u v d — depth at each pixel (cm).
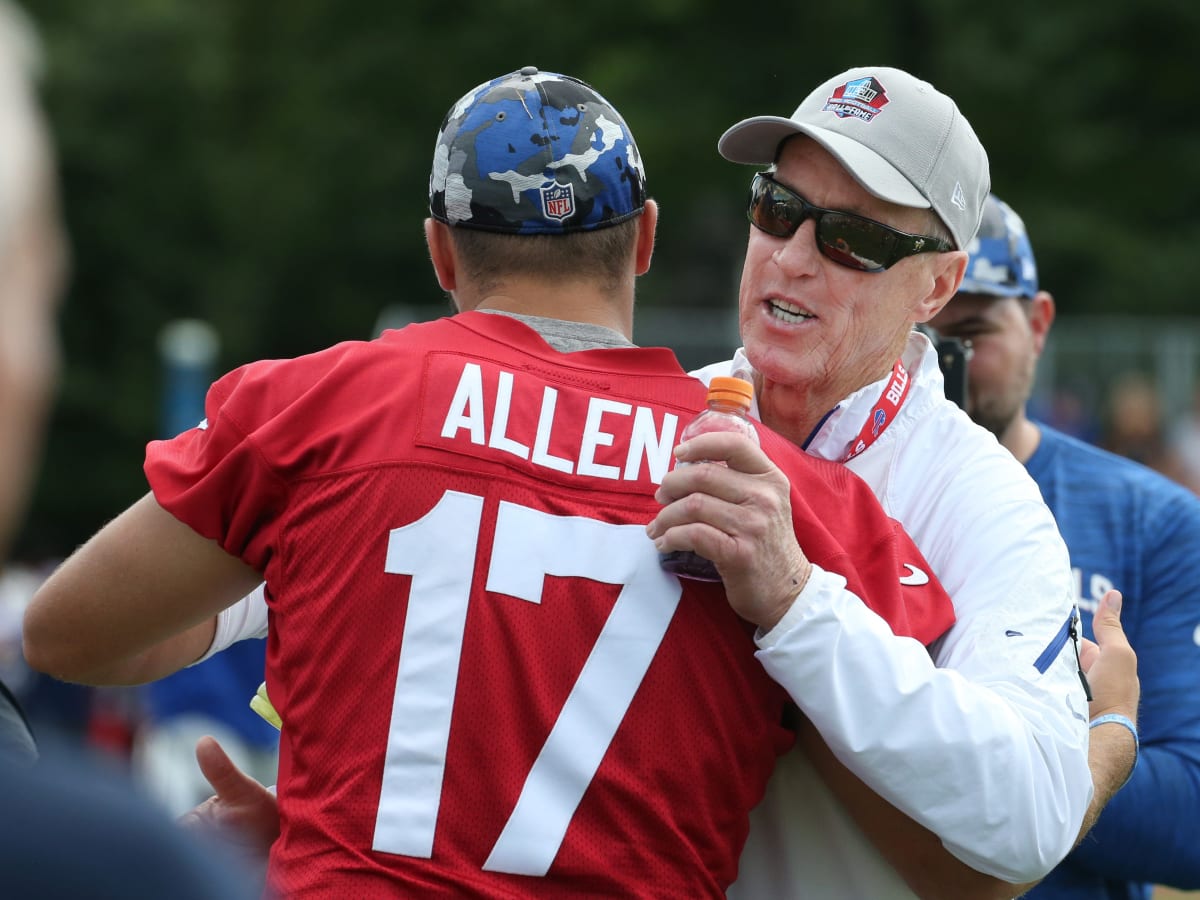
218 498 720
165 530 727
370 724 681
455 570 683
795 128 832
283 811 709
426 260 8100
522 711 677
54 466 7956
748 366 916
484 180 745
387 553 686
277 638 734
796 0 6781
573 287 757
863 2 6756
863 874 781
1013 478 820
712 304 8231
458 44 7500
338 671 688
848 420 849
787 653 684
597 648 686
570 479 703
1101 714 848
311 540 701
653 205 798
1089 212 7425
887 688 682
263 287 8181
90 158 8125
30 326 360
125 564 731
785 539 688
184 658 845
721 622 706
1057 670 743
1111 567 1129
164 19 8331
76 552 765
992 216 1188
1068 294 7544
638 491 708
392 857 668
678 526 680
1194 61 7400
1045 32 7169
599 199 749
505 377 716
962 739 680
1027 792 690
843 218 833
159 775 1766
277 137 8094
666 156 6719
